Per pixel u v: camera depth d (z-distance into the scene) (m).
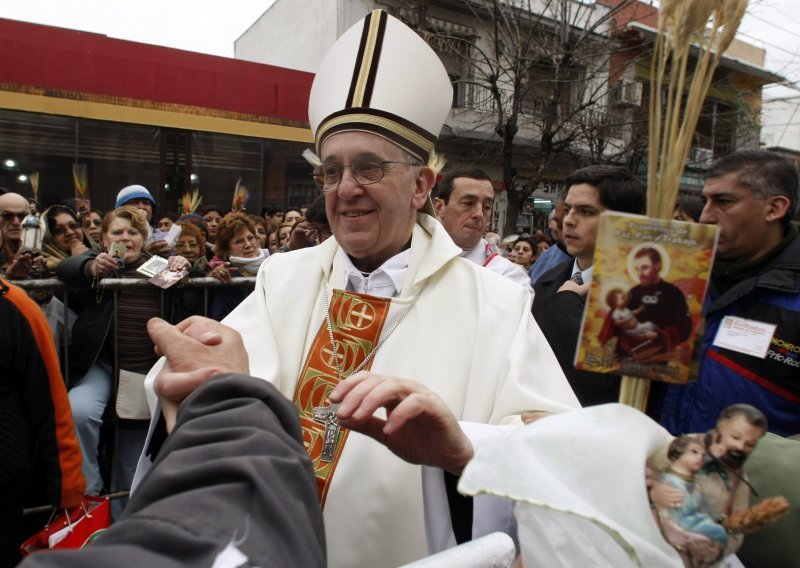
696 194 2.93
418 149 1.38
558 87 10.04
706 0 0.53
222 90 8.48
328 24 11.85
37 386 2.00
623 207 2.23
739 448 0.58
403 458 0.95
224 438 0.55
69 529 2.03
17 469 1.94
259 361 1.34
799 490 0.85
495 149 11.72
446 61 11.49
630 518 0.58
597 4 11.04
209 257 4.55
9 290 2.01
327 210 1.41
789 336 1.73
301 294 1.46
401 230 1.40
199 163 8.46
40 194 7.45
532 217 12.87
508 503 1.00
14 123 7.23
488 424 1.18
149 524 0.45
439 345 1.32
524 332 1.30
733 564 0.77
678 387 1.87
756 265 1.86
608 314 0.60
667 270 0.58
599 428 0.63
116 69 7.71
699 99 0.56
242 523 0.46
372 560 1.17
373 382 0.89
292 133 9.05
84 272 2.61
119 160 7.91
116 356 2.66
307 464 0.57
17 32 7.10
